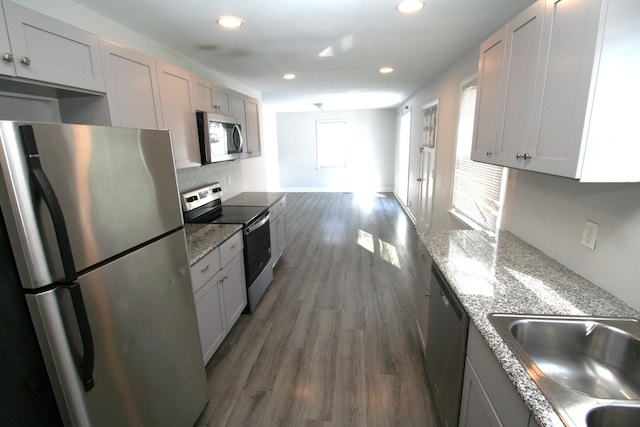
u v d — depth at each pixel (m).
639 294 1.23
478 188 2.87
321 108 8.20
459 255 1.85
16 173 0.82
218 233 2.43
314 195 8.86
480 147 1.91
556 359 1.21
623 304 1.29
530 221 2.01
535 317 1.20
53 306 0.92
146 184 1.28
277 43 2.66
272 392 1.98
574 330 1.18
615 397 1.08
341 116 8.88
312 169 9.34
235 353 2.35
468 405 1.28
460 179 3.35
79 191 0.98
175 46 2.70
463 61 3.15
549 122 1.22
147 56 1.98
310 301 3.09
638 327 1.14
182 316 1.56
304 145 9.20
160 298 1.39
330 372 2.13
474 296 1.37
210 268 2.11
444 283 1.60
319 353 2.33
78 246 0.98
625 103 1.02
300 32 2.41
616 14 0.96
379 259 4.16
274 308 2.97
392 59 3.26
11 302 0.88
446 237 2.20
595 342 1.18
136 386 1.25
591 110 1.02
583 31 1.03
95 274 1.04
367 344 2.42
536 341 1.20
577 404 0.82
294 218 6.42
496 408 1.04
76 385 0.99
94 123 1.74
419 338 2.37
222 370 2.17
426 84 4.78
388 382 2.04
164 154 1.40
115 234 1.12
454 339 1.41
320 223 6.01
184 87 2.41
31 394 0.94
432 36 2.54
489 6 1.98
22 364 0.91
